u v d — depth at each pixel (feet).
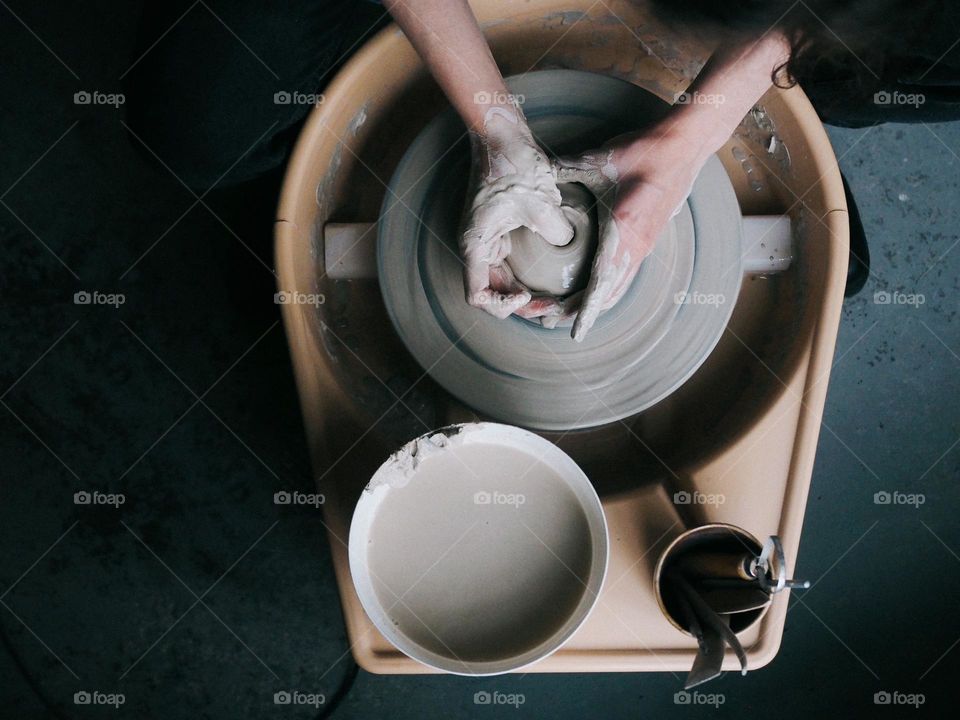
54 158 4.94
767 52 2.69
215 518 4.84
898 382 4.88
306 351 2.94
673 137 2.85
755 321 3.30
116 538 4.84
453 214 3.14
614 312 3.05
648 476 3.05
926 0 1.90
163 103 3.58
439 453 2.74
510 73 3.48
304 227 3.08
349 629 2.85
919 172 4.92
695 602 2.56
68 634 4.81
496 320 3.08
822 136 2.97
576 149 3.17
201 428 4.86
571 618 2.64
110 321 4.90
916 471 4.84
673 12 2.69
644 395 3.03
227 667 4.81
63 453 4.87
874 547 4.80
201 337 4.88
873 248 4.91
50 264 4.91
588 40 3.40
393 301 3.13
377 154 3.43
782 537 2.90
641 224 2.82
